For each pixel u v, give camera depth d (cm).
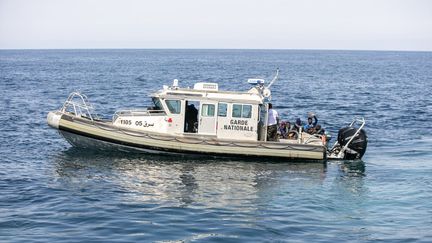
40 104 4169
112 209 1548
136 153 2186
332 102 4597
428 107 4291
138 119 2195
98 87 5944
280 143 2152
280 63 16175
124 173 1947
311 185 1858
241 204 1623
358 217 1527
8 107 3903
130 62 15688
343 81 7669
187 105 2180
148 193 1714
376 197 1725
